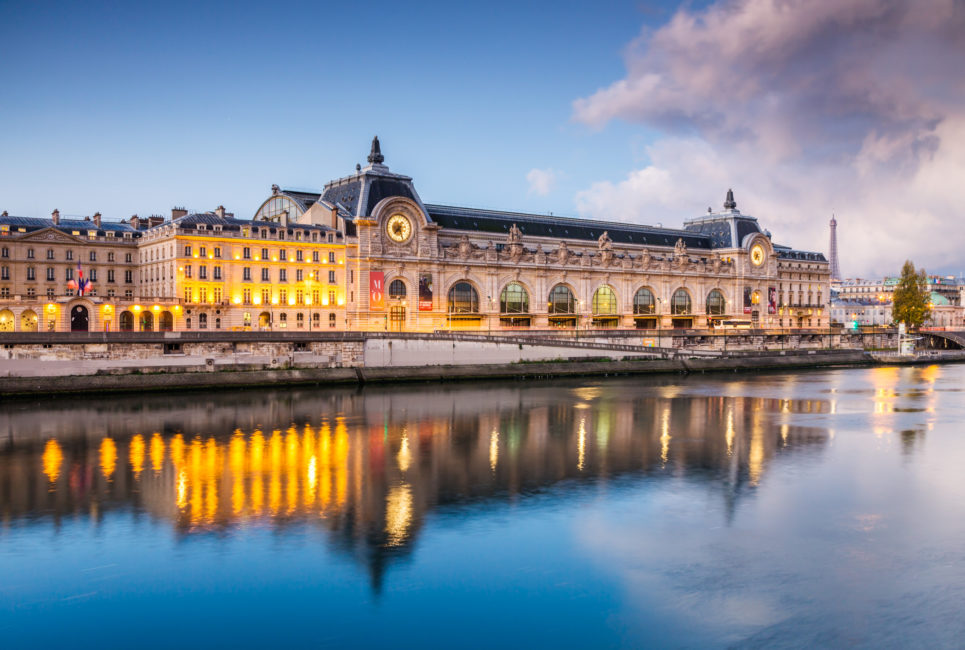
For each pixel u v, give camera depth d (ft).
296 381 344.28
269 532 143.95
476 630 108.06
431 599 116.78
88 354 315.17
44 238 489.26
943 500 164.96
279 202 572.51
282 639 106.01
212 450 211.61
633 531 144.36
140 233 529.45
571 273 566.36
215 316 466.29
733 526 147.33
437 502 162.91
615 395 335.06
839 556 132.16
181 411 275.39
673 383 390.42
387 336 372.99
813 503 162.40
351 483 178.19
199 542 139.03
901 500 164.96
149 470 189.06
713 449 216.74
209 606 114.93
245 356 343.46
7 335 298.97
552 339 436.76
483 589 119.85
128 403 292.20
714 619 110.63
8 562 130.21
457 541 139.13
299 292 490.49
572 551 134.31
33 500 163.73
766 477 184.55
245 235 475.72
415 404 300.40
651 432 242.99
